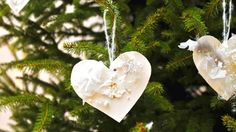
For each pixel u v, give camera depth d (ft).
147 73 2.10
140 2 2.85
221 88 2.07
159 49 2.50
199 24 2.13
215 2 2.20
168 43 2.39
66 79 2.35
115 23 2.15
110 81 2.10
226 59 2.04
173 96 2.75
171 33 2.33
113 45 2.14
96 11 2.73
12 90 3.02
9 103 2.29
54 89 2.90
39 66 2.29
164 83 2.69
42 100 2.38
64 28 2.90
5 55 4.89
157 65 2.61
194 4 2.56
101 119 2.49
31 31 2.77
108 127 2.50
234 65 2.04
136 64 2.10
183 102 2.62
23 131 3.08
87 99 2.11
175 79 2.61
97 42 2.86
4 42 2.99
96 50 2.24
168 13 2.30
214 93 2.47
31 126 2.90
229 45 2.04
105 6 2.15
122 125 2.50
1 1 2.75
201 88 2.88
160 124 2.42
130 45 2.21
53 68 2.31
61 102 2.59
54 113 2.37
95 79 2.09
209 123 2.38
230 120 2.04
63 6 2.84
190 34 2.32
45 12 2.80
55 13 2.82
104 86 2.10
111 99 2.12
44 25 2.62
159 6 2.58
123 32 2.36
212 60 2.04
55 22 2.66
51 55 2.71
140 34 2.24
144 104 2.40
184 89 2.79
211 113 2.45
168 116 2.44
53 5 2.81
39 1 2.70
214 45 2.03
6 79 3.12
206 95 2.55
